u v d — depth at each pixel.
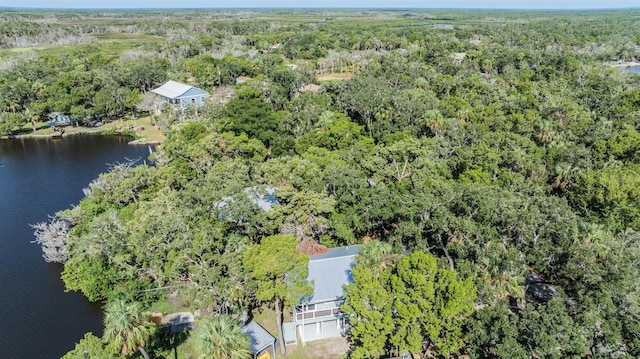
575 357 26.20
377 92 85.00
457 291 28.88
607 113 82.50
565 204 43.06
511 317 29.47
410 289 30.22
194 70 133.38
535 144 65.50
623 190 46.91
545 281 41.03
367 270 32.03
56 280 46.62
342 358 35.62
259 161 64.62
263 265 32.81
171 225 40.94
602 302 29.25
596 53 155.38
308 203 43.50
